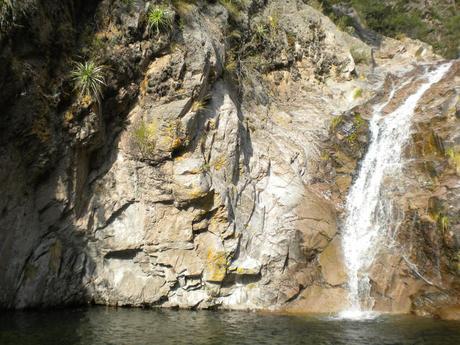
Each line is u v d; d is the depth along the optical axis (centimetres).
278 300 1323
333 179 1622
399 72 2225
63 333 970
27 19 1100
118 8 1350
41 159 1183
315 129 1755
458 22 3092
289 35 2034
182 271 1311
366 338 974
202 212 1322
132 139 1346
